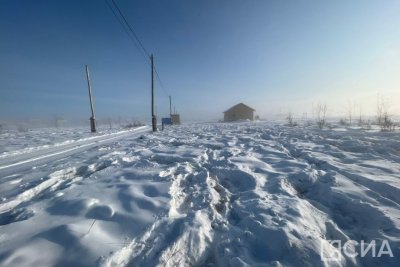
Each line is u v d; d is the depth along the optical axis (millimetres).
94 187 3432
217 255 2018
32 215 2533
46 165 5250
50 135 15594
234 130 15695
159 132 15500
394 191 3277
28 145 9562
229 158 5602
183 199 3184
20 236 2043
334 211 2926
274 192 3416
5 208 2855
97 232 2113
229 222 2600
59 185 3752
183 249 2016
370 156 5742
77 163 5227
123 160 5383
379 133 10859
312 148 7062
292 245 1987
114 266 1748
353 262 1922
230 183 4066
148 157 5797
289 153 6711
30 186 3621
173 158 5562
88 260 1728
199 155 5859
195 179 4051
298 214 2584
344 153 6109
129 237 2086
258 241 2115
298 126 18531
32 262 1696
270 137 10438
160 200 2914
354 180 3932
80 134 15703
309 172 4074
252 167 4801
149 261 1854
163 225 2318
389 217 2506
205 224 2387
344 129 14078
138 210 2615
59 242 1923
